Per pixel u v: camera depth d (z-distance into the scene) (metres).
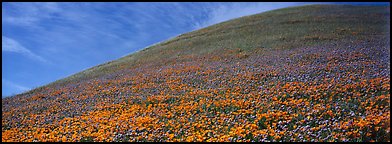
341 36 35.97
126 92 20.17
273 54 29.36
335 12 58.38
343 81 16.34
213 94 17.06
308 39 36.03
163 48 47.69
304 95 14.82
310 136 10.46
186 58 35.00
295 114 12.33
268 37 40.38
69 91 24.33
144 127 12.14
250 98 14.83
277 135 10.56
